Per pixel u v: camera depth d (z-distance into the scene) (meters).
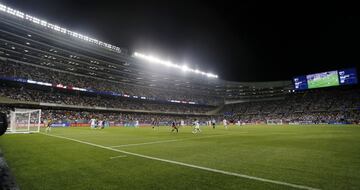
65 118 56.12
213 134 24.36
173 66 89.56
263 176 6.26
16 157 9.41
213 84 108.81
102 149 11.94
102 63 75.56
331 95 81.06
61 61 68.12
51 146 13.15
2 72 52.47
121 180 5.98
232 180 5.91
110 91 73.00
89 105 64.94
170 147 12.81
